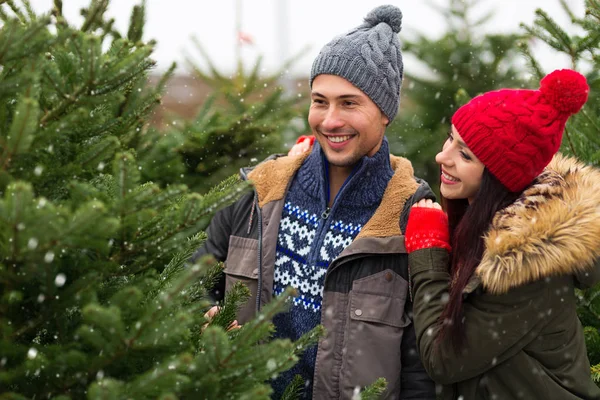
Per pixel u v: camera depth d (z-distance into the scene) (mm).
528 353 2861
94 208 1868
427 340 2891
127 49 2430
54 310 2146
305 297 3246
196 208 2182
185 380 1945
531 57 4648
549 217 2750
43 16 2139
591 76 5113
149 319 1956
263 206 3363
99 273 2191
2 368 2094
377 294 3133
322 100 3199
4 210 1803
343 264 3168
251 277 3279
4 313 2094
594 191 2857
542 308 2779
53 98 2246
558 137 2922
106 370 2123
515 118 2857
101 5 3162
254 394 2018
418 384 3162
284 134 7617
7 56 2135
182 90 11383
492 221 2871
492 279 2723
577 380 2885
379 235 3145
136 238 2252
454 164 3041
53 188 2266
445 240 3084
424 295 2957
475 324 2795
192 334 2611
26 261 1960
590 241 2717
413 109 8633
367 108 3154
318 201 3328
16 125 1944
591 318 4203
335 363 3109
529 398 2861
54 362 2047
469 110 2941
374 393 2617
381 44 3209
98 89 2242
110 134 2564
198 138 5621
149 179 5445
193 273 1974
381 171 3264
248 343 2090
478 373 2846
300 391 3215
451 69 8203
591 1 4332
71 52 2287
